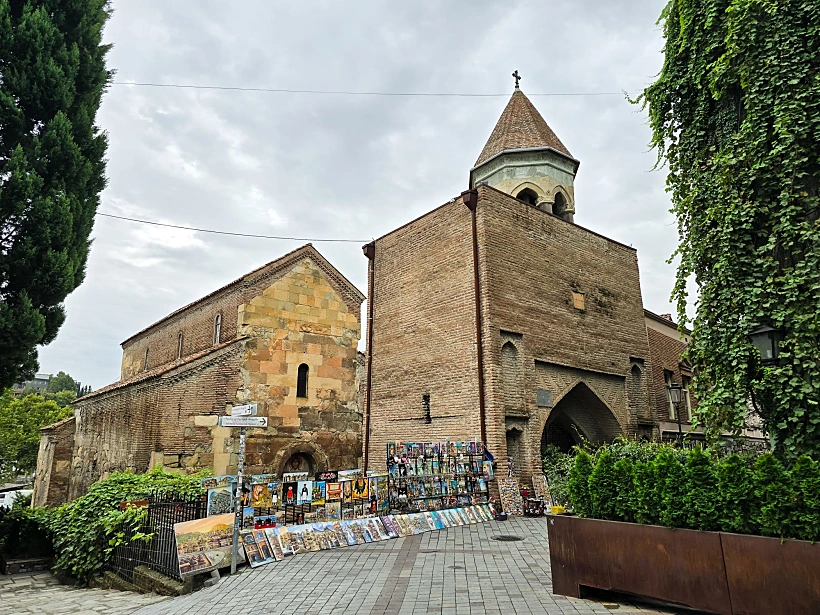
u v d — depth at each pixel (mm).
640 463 6801
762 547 5527
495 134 21859
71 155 13672
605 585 6695
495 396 14906
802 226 7594
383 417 18172
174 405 18922
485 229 16250
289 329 22266
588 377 18203
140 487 13266
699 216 9148
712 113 9391
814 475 5438
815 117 7668
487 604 6793
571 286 18594
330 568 9016
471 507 13555
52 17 14141
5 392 13148
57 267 13062
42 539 13945
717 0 9109
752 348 7832
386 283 19484
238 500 9648
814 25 7867
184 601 8008
